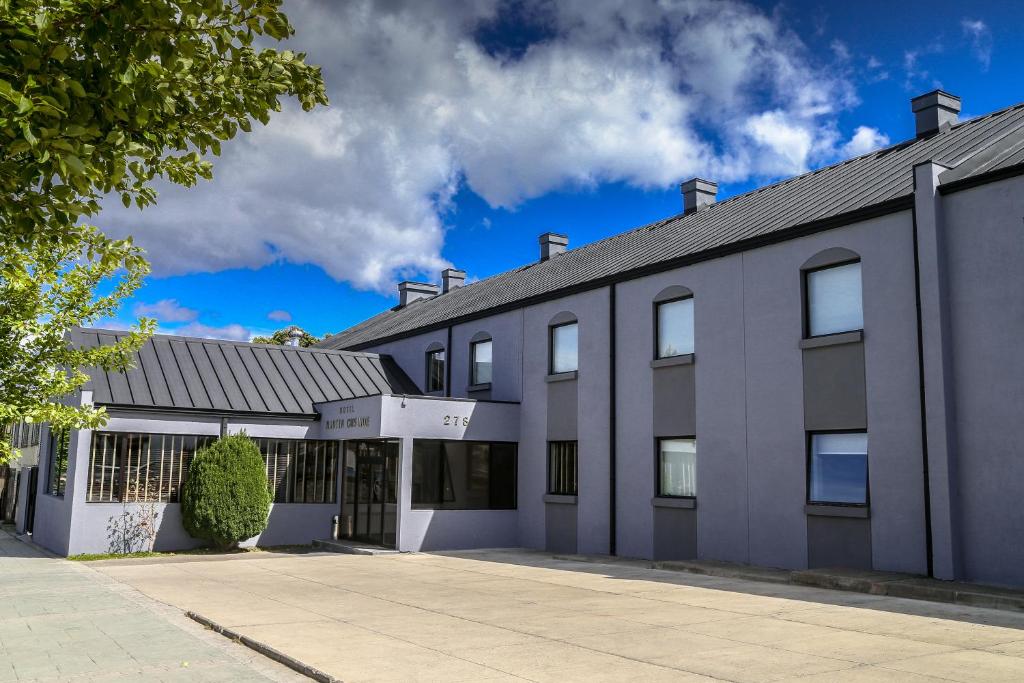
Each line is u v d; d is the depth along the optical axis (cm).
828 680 676
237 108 496
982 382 1206
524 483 2100
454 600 1174
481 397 2302
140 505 1916
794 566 1438
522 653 804
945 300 1258
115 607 1130
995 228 1212
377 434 1920
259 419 2103
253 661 800
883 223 1359
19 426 2678
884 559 1302
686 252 1719
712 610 1057
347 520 2156
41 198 432
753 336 1558
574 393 1975
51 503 2038
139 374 2072
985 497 1188
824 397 1423
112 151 429
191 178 517
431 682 690
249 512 1906
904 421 1295
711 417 1623
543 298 2089
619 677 701
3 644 874
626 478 1808
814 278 1480
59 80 379
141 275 1173
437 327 2502
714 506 1598
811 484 1441
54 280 1028
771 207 1764
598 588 1291
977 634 864
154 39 416
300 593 1258
